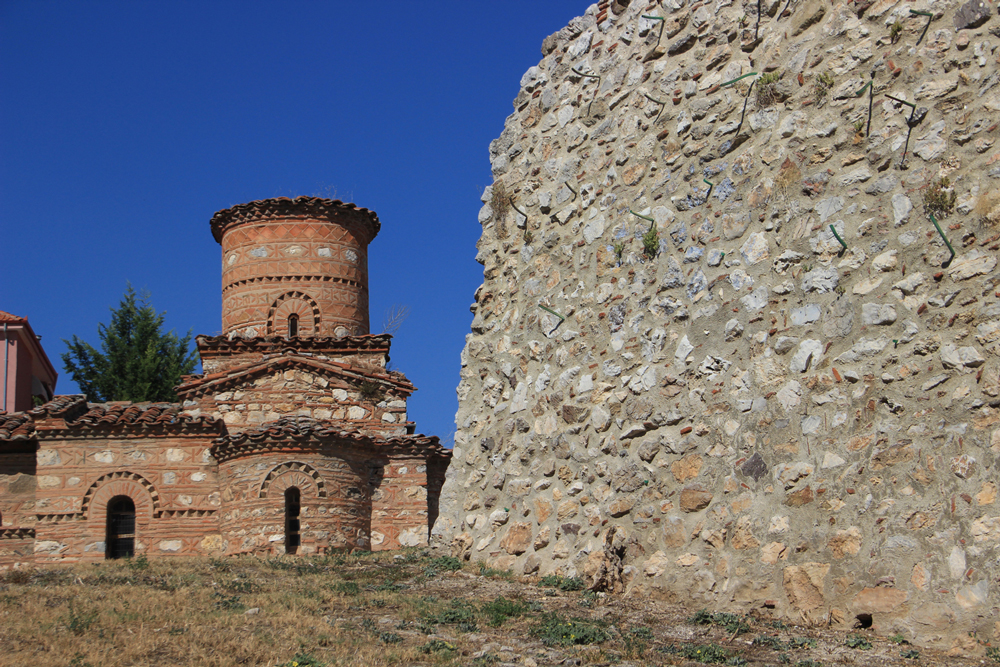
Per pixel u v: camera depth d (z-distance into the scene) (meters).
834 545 10.03
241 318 28.86
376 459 25.22
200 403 26.03
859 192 10.61
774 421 10.88
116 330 43.62
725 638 9.95
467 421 15.32
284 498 23.64
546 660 9.49
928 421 9.57
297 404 26.27
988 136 9.62
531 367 14.34
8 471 24.80
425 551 16.80
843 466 10.14
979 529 8.98
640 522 12.06
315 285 29.00
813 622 10.01
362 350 27.83
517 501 13.99
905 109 10.34
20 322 33.22
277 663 9.45
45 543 24.03
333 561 17.20
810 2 11.48
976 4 9.89
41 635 10.30
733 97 12.21
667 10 13.36
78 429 24.61
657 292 12.63
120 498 24.73
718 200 12.12
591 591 12.12
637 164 13.36
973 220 9.59
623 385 12.75
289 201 29.03
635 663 9.30
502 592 12.62
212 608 11.97
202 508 24.56
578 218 14.16
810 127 11.22
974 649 8.77
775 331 11.10
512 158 15.70
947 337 9.59
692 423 11.75
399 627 11.02
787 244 11.20
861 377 10.19
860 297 10.38
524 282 14.89
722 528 11.11
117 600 12.32
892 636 9.31
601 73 14.29
